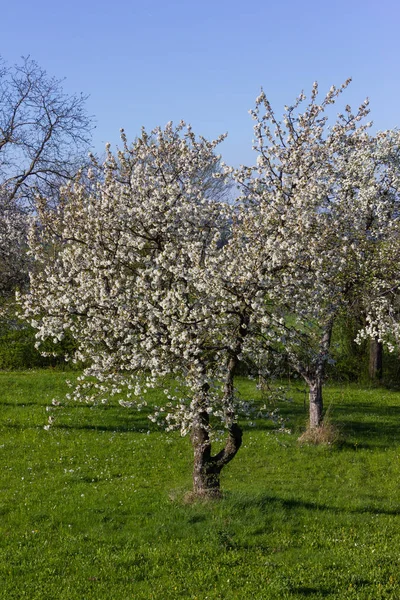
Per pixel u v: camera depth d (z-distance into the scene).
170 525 11.19
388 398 26.38
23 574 9.42
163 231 11.50
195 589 8.73
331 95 15.22
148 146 13.59
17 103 25.70
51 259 12.84
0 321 23.33
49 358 30.39
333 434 18.48
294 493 13.73
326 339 17.53
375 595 8.45
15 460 16.38
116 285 10.93
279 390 12.30
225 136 13.93
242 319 10.85
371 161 17.72
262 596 8.41
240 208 12.32
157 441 18.28
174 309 10.48
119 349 11.30
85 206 12.48
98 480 14.83
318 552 10.03
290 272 10.97
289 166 13.95
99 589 8.82
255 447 17.97
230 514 11.56
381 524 11.55
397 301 18.19
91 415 20.91
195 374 10.72
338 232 13.87
